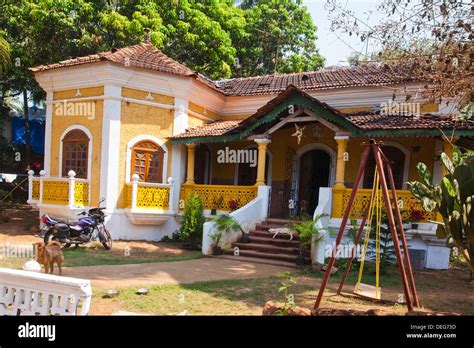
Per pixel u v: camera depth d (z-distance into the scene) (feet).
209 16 63.10
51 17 51.29
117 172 41.78
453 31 23.00
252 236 37.91
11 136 70.03
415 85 39.99
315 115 38.01
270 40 69.56
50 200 42.42
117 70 40.91
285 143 48.57
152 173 44.06
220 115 53.62
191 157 45.06
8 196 60.90
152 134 43.80
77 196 40.96
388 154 43.60
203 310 18.76
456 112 33.32
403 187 42.55
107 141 41.22
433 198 18.02
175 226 44.91
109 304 18.92
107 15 53.88
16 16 53.21
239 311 18.80
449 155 34.76
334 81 47.39
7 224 47.03
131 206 41.47
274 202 43.73
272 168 49.11
